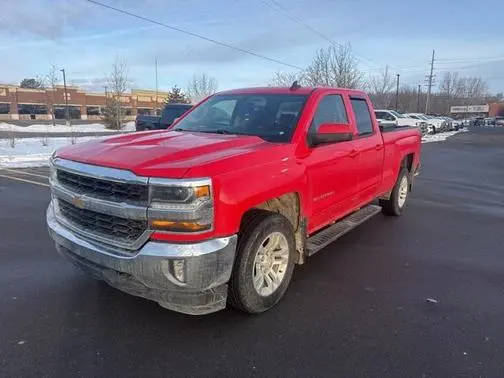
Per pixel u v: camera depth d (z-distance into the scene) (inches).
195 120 190.7
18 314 138.0
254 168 130.8
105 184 122.4
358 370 112.8
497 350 123.0
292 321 137.6
